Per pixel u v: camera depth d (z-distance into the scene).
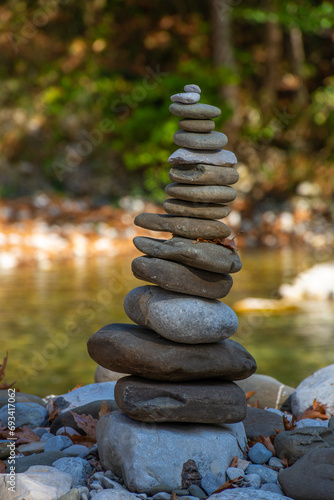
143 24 20.06
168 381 3.07
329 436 3.19
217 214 3.12
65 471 3.02
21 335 7.14
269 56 19.70
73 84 18.83
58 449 3.40
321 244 15.73
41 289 9.95
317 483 2.77
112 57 20.05
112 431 3.08
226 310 3.13
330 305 8.99
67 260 13.27
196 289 3.06
